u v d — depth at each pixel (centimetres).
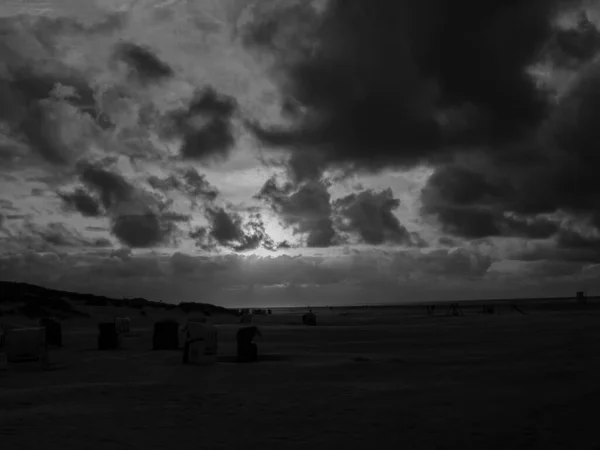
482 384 1516
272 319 9588
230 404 1240
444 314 10681
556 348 2628
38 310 6078
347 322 7538
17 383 1633
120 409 1184
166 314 7988
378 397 1320
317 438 922
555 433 945
